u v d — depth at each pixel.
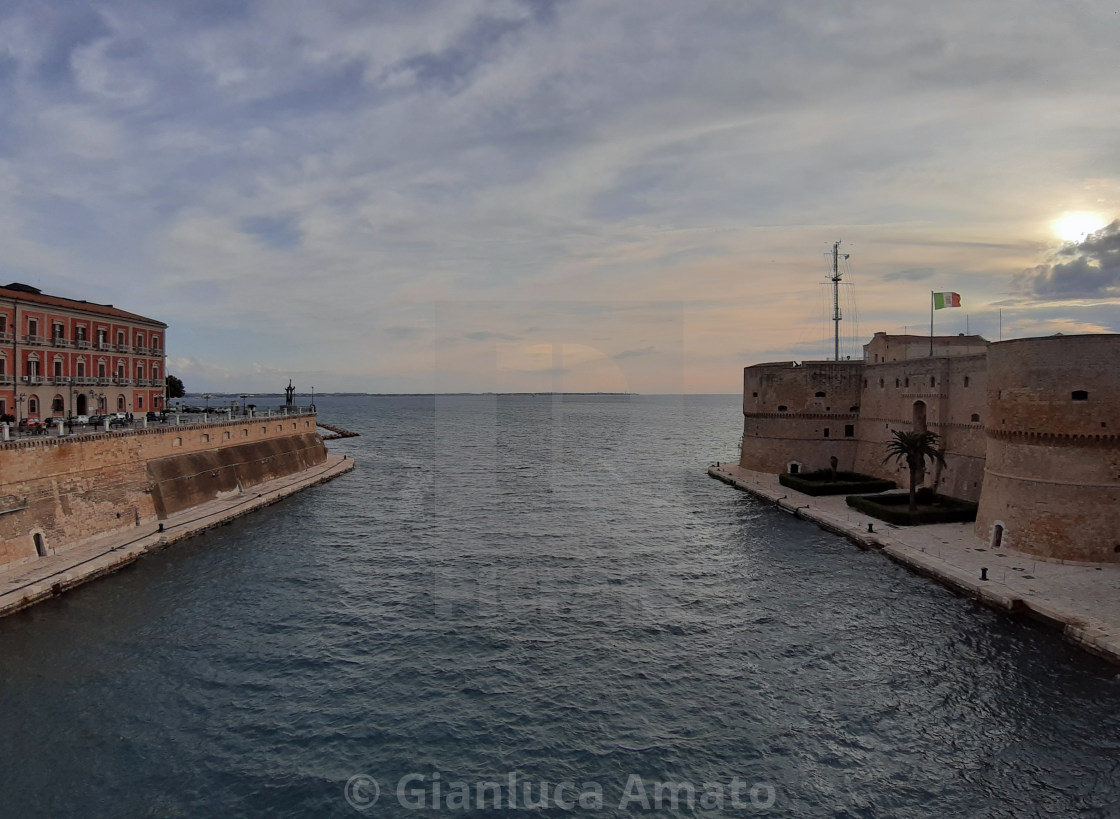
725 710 23.92
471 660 27.36
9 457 38.38
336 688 25.30
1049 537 38.97
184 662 27.53
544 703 24.22
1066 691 25.17
